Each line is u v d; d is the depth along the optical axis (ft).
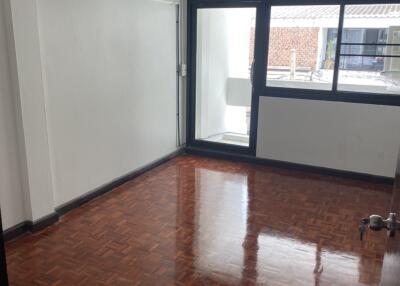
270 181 14.58
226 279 8.49
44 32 10.27
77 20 11.28
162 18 15.21
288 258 9.37
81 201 12.15
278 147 15.99
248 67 17.79
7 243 9.83
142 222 11.12
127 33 13.38
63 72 11.02
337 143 14.88
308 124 15.24
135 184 14.07
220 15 17.52
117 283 8.29
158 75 15.47
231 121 18.94
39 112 10.20
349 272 8.82
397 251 3.83
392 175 14.21
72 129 11.59
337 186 14.14
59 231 10.52
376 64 13.91
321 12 14.32
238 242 10.09
